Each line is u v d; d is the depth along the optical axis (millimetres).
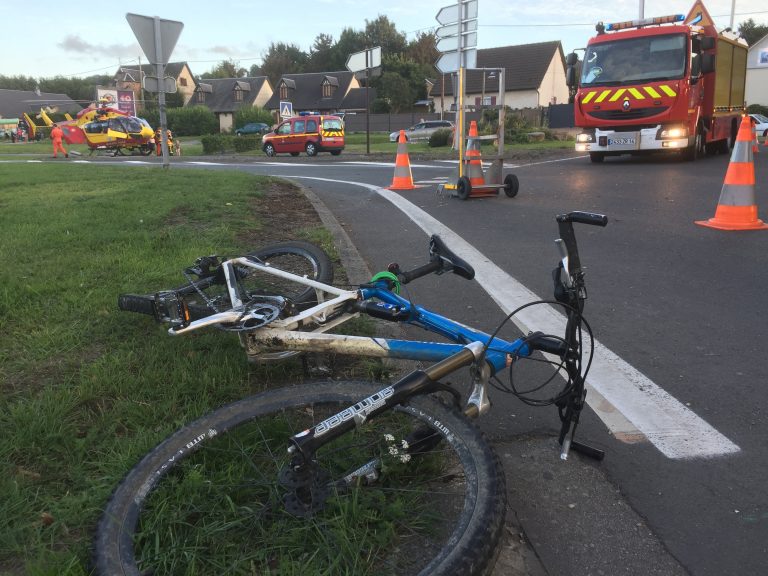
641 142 15539
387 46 99562
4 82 117562
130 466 2484
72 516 2238
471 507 1891
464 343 2771
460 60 10789
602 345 3990
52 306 4309
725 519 2373
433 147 30625
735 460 2729
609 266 5852
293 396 2340
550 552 2227
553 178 13156
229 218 7734
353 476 2193
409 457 2236
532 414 3143
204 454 2367
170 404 2992
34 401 2996
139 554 1963
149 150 31703
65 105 82500
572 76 16094
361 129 58250
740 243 6508
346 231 7883
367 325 4078
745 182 7246
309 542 2045
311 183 13750
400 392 2082
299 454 1948
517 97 59219
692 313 4523
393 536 2096
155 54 13859
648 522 2369
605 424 3037
